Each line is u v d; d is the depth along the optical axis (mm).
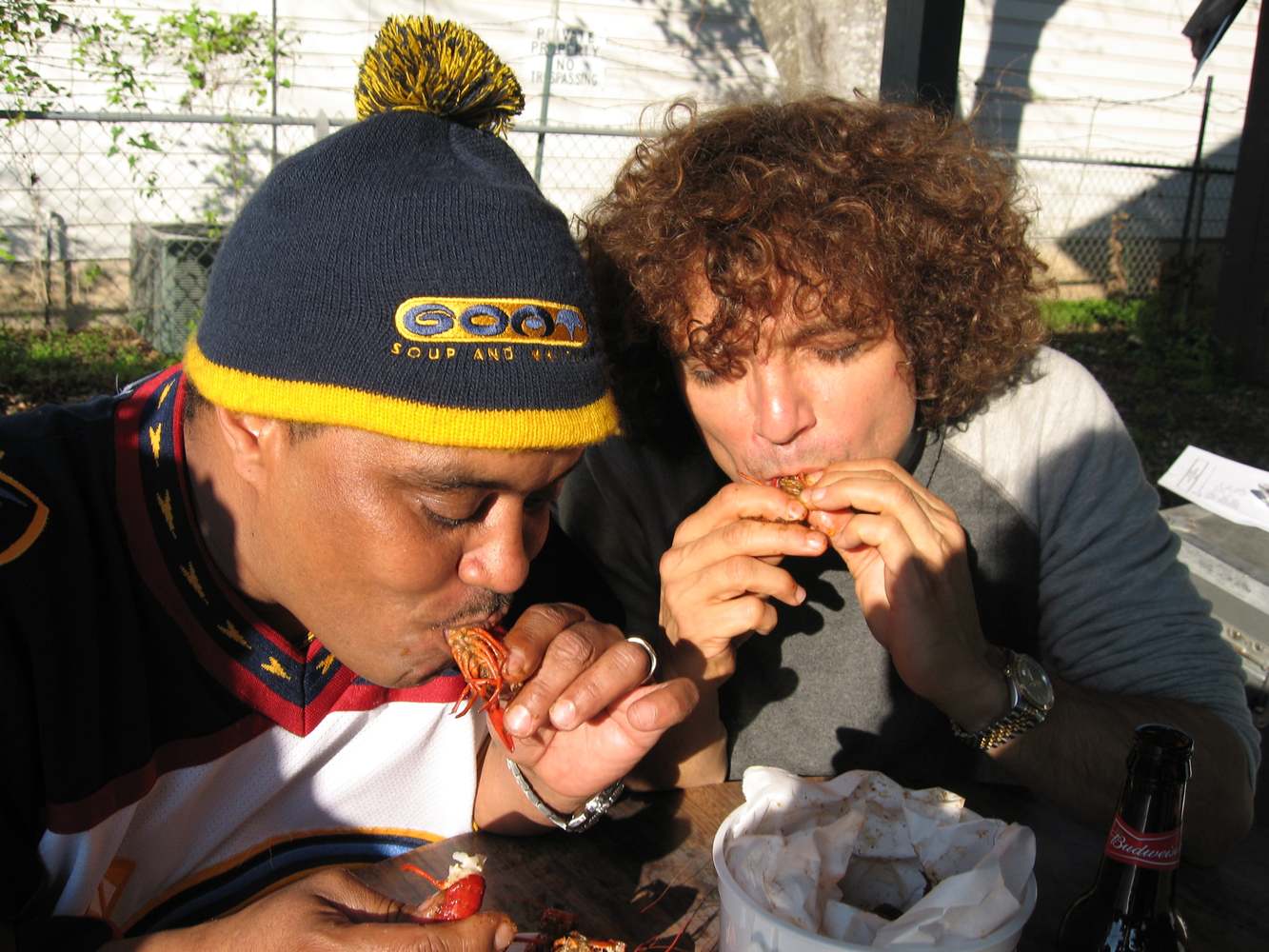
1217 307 4008
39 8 3271
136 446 611
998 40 4867
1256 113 3779
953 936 528
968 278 770
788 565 869
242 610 633
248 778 676
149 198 3707
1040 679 743
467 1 3975
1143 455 3086
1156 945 582
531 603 779
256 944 522
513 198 528
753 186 732
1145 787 583
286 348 505
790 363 737
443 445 497
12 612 556
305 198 518
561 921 622
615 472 893
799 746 901
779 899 543
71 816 577
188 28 3531
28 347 3312
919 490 752
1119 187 5219
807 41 2658
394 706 716
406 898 668
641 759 731
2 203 3547
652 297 761
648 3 4207
